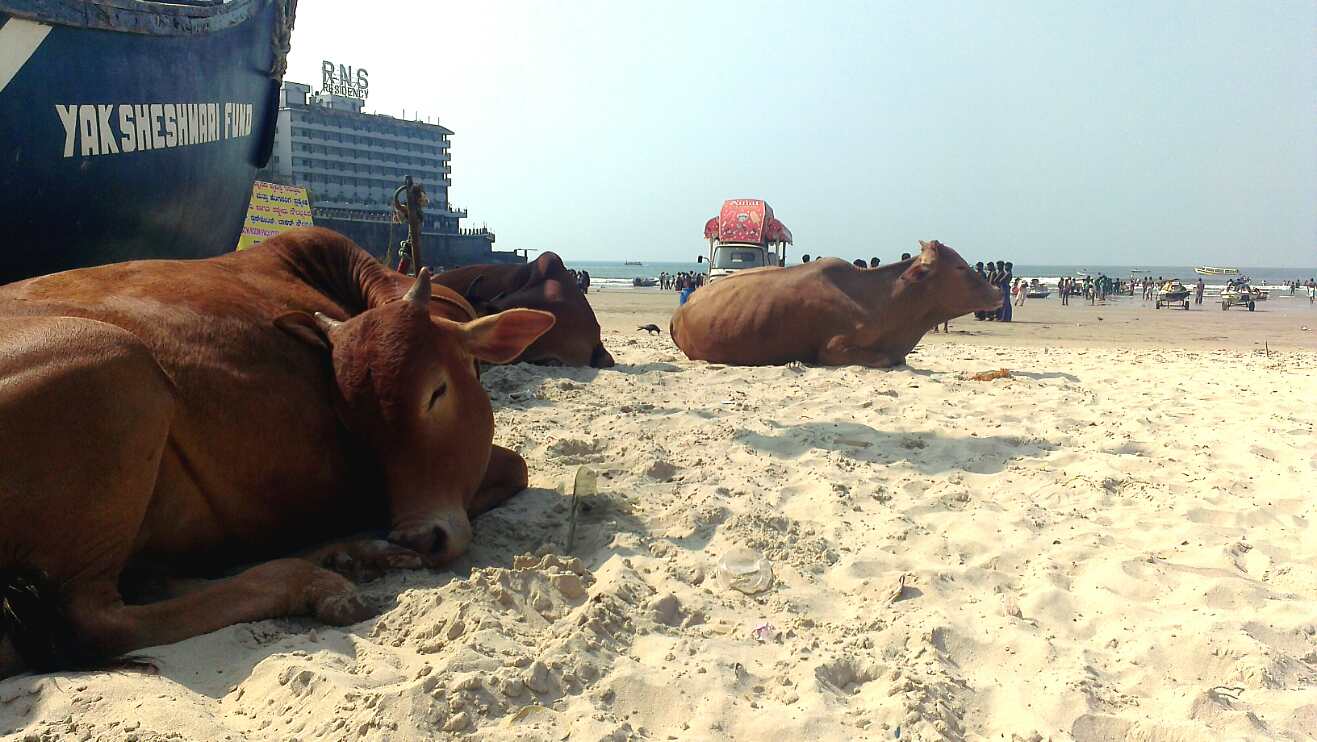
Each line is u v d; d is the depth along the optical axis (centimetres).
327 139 11331
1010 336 2145
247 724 296
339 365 424
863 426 761
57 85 624
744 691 334
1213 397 964
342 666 330
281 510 417
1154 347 1839
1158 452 692
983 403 880
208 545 399
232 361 404
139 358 346
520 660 332
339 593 383
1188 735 304
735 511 524
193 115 784
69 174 652
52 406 320
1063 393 954
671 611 404
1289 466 642
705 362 1215
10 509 313
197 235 859
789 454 669
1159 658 365
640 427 735
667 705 321
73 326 339
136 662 323
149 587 373
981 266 2892
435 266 9281
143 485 346
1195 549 483
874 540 500
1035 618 407
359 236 8825
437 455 425
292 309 468
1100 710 325
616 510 527
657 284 9294
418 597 383
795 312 1152
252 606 366
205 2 812
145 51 702
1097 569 455
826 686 337
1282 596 429
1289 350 1795
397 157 12012
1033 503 568
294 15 980
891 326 1155
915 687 334
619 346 1499
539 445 666
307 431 418
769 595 426
